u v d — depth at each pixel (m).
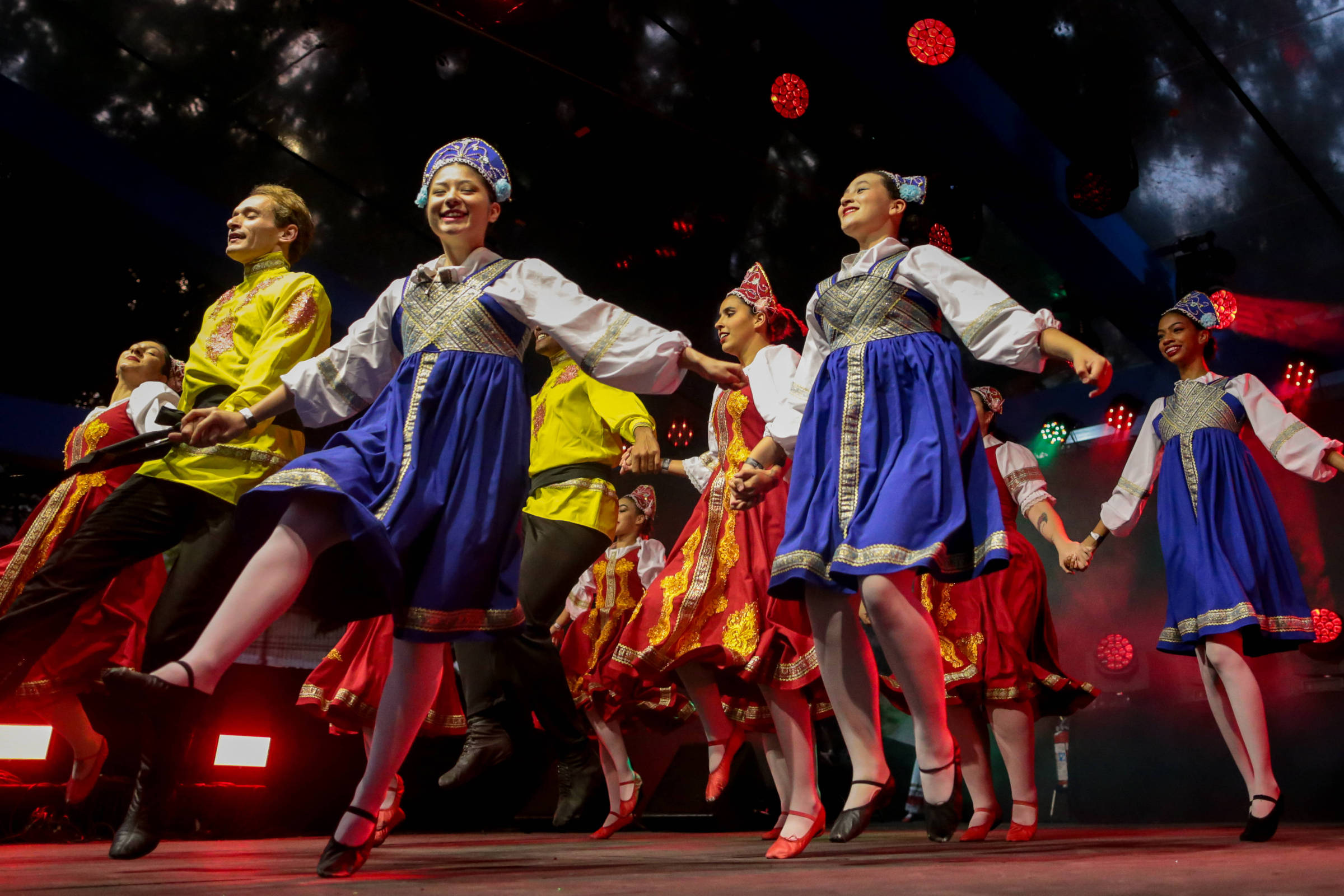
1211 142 7.04
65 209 6.67
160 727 2.06
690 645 2.85
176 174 6.79
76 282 6.99
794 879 1.41
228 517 2.50
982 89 6.58
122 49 6.09
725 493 2.97
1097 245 7.48
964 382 2.13
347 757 4.71
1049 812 8.88
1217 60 6.45
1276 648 3.27
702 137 7.37
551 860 2.13
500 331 1.94
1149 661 9.16
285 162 6.98
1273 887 1.22
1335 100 6.54
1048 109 6.80
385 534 1.62
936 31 6.07
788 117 6.74
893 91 6.48
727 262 8.16
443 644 1.73
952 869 1.59
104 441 3.43
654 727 3.96
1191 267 7.81
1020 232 7.49
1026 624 3.33
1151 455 3.54
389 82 6.59
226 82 6.40
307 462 1.69
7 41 5.93
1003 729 3.19
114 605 3.06
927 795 2.02
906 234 7.06
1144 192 7.55
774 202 7.79
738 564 2.85
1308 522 8.66
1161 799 8.43
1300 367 8.51
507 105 6.95
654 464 3.39
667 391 1.98
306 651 5.46
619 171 7.52
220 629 1.58
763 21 6.48
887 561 1.89
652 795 5.49
